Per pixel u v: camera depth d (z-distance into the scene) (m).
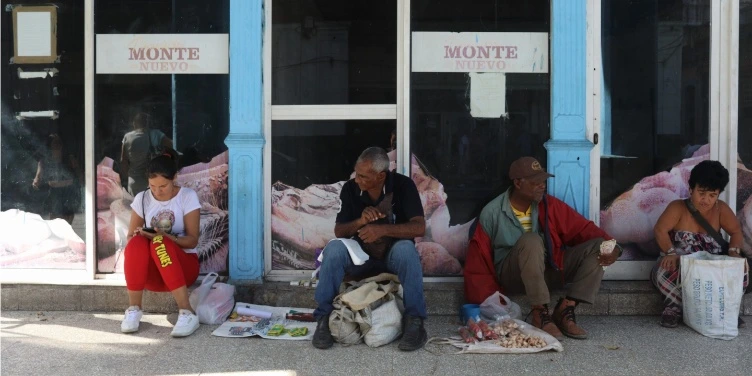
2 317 5.00
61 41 5.28
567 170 5.11
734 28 5.14
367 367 4.05
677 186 5.23
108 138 5.30
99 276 5.32
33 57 5.29
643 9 5.18
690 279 4.61
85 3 5.22
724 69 5.17
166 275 4.57
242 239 5.17
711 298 4.54
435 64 5.21
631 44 5.19
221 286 4.93
